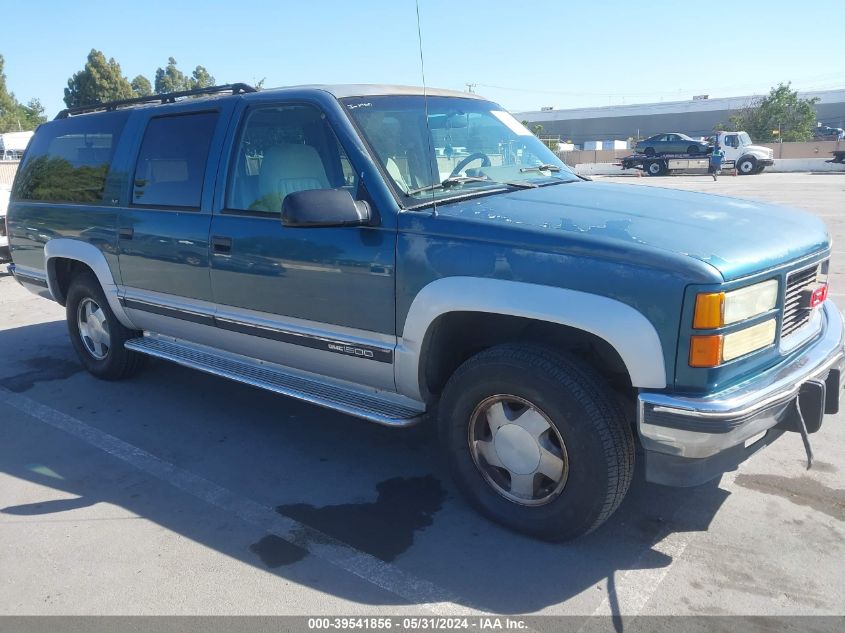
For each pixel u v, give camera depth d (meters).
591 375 2.99
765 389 2.83
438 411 3.47
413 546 3.26
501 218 3.16
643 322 2.74
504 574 3.04
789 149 44.25
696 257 2.72
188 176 4.38
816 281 3.43
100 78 59.16
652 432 2.81
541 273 2.94
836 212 14.37
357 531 3.40
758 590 2.88
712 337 2.69
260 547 3.28
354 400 3.73
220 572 3.10
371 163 3.48
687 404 2.70
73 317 5.62
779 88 55.00
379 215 3.41
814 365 3.11
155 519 3.55
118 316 5.13
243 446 4.39
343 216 3.31
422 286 3.27
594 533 3.32
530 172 4.11
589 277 2.84
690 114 70.06
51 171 5.57
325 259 3.60
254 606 2.87
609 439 2.94
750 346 2.88
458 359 3.60
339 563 3.14
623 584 2.95
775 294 2.97
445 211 3.32
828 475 3.81
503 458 3.30
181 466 4.13
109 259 4.95
